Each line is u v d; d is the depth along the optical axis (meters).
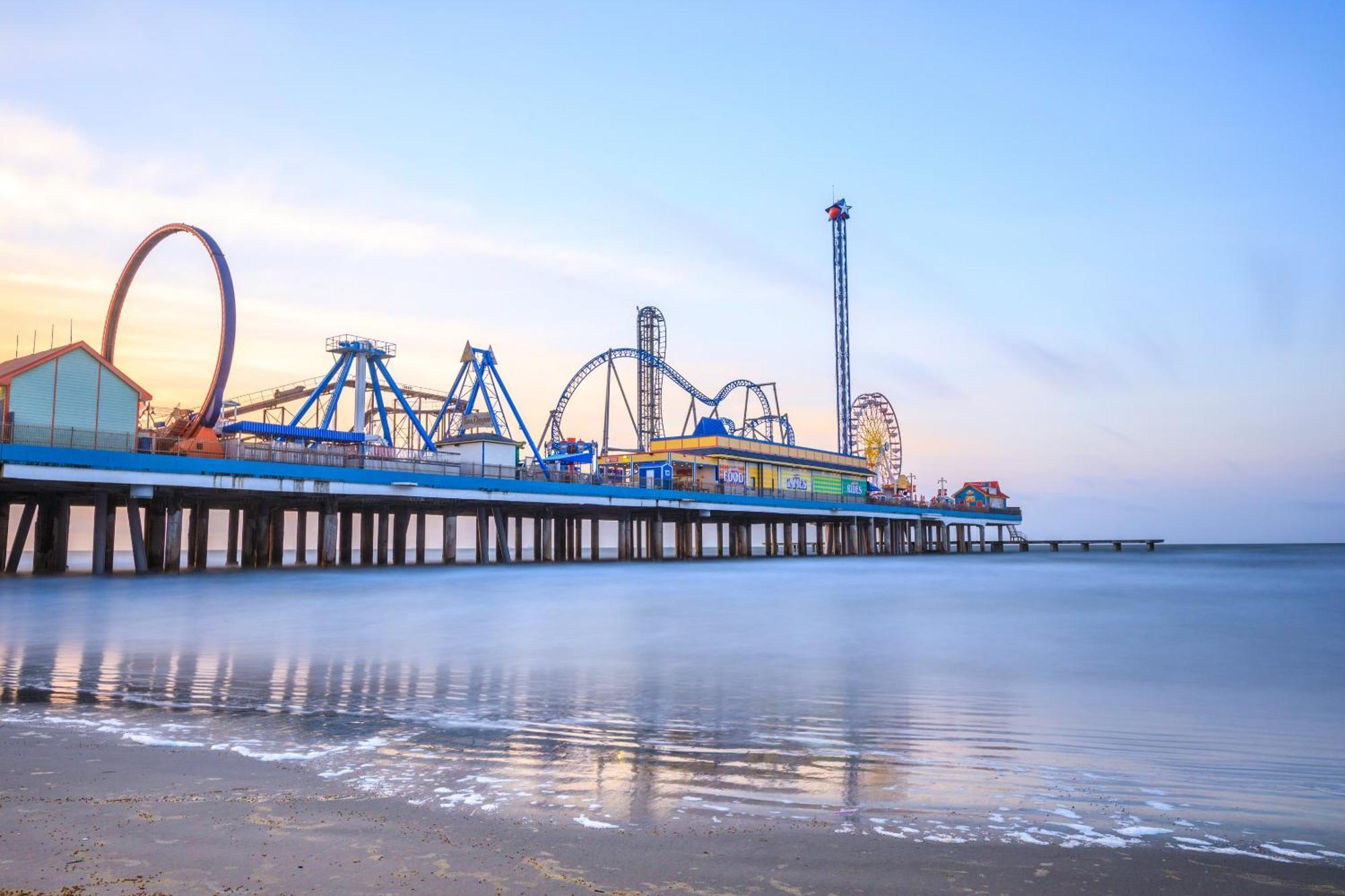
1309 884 5.96
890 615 27.98
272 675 15.21
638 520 85.06
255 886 5.74
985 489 156.38
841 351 128.38
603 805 7.58
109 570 52.75
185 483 46.91
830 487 107.44
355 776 8.48
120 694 13.19
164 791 7.90
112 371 45.69
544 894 5.66
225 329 53.66
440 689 13.80
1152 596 38.44
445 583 42.75
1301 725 11.19
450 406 86.94
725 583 45.84
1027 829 7.03
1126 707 12.42
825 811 7.47
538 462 71.62
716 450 89.50
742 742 10.07
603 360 97.31
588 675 15.45
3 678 14.62
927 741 10.16
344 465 55.00
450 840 6.66
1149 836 6.89
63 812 7.26
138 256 60.72
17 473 40.91
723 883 5.87
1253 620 26.83
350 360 67.25
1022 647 19.88
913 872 6.11
